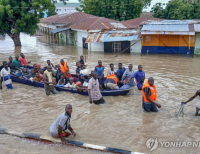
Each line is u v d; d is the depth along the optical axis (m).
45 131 6.27
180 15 29.42
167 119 7.01
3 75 9.91
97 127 6.54
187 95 9.05
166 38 20.02
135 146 5.53
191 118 7.07
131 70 9.91
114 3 32.25
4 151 5.37
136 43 20.53
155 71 13.18
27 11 23.77
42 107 8.05
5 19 23.58
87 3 32.78
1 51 21.28
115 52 20.75
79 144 5.52
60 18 31.14
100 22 22.95
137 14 34.81
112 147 5.43
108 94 8.98
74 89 9.30
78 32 24.52
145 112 7.55
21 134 6.01
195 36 18.88
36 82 10.23
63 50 22.02
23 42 28.86
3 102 8.55
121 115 7.34
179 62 15.91
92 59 17.19
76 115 7.36
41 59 17.20
